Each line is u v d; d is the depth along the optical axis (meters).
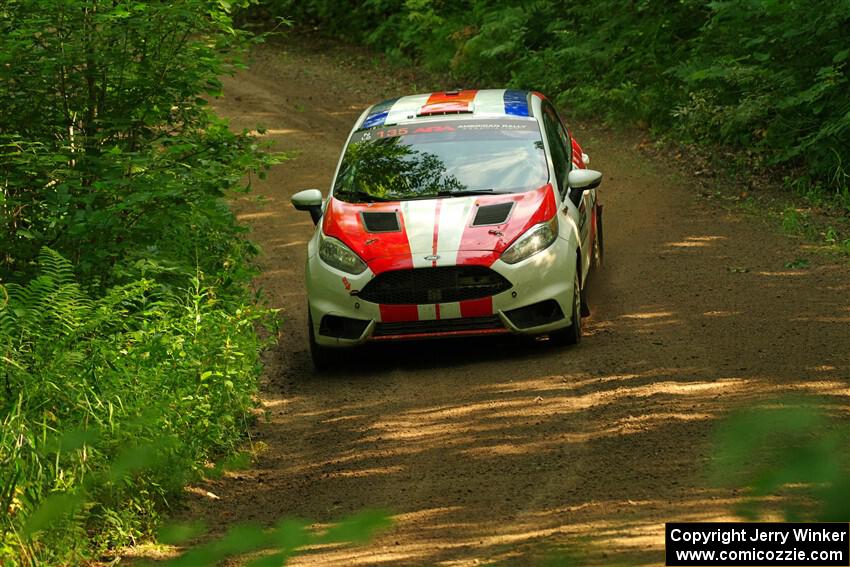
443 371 16.52
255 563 5.70
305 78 51.94
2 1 16.48
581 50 40.94
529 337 17.91
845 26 28.28
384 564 9.12
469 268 16.17
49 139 17.47
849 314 16.89
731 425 4.04
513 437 12.87
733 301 18.47
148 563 9.86
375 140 19.05
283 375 17.45
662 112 35.69
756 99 30.25
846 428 4.41
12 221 16.62
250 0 19.03
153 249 17.41
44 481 10.09
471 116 19.34
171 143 17.72
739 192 27.70
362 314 16.48
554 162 18.39
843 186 26.80
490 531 9.79
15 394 11.53
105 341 13.16
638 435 12.26
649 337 16.81
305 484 12.26
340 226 17.20
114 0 17.14
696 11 38.59
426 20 52.34
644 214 26.50
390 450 13.04
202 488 12.30
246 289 20.70
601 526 9.41
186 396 13.02
